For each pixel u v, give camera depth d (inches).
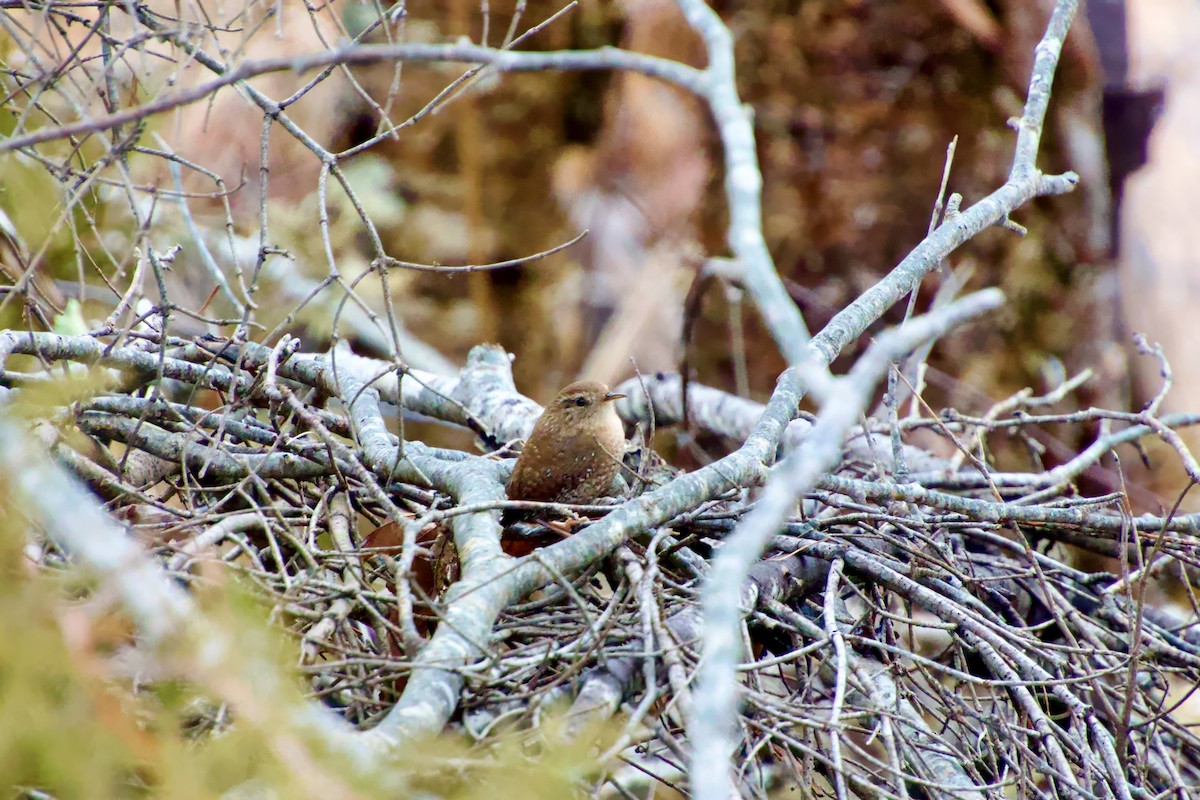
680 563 301.7
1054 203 709.3
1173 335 716.7
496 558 259.8
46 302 377.4
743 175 182.7
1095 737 287.3
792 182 742.5
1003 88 719.1
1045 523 327.0
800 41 731.4
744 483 300.4
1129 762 313.0
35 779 190.2
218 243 586.6
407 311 772.0
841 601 324.5
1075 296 704.4
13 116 349.7
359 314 681.6
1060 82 714.2
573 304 799.1
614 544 271.4
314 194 677.3
